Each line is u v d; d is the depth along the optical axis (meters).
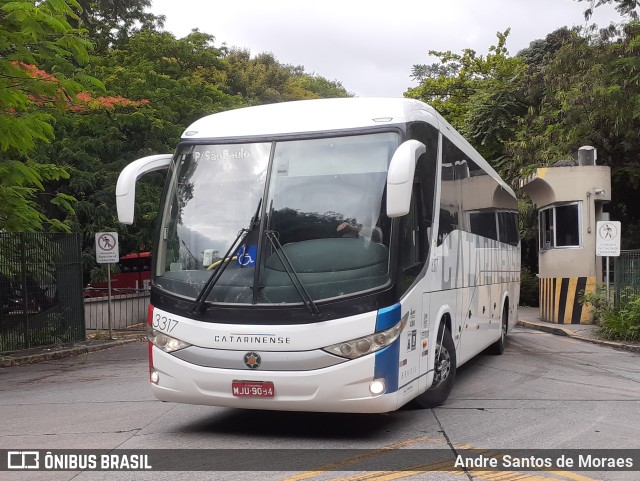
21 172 13.05
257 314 6.73
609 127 22.67
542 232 21.00
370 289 6.63
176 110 27.94
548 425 7.60
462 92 38.12
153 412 8.59
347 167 7.06
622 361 12.84
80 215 25.33
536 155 25.28
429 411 8.36
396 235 6.83
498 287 13.16
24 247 15.95
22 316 15.91
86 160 24.47
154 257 7.38
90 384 11.38
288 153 7.22
